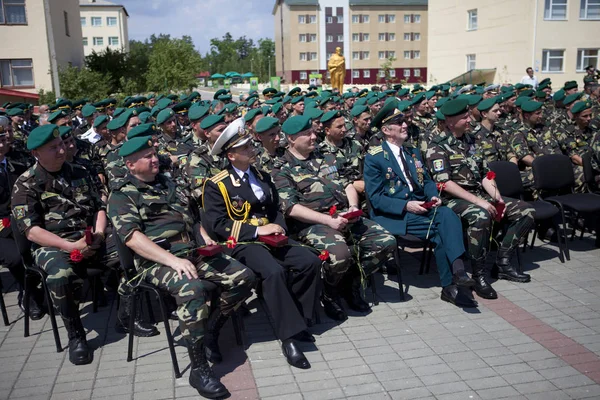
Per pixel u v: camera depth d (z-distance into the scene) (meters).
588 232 6.83
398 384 3.60
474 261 5.00
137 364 3.98
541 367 3.73
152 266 3.89
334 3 57.09
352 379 3.68
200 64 31.48
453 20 29.88
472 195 5.19
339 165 5.52
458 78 27.97
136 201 3.97
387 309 4.80
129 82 30.09
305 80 58.28
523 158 6.73
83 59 32.44
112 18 65.19
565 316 4.49
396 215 5.09
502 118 7.91
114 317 4.83
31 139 4.28
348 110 11.35
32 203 4.32
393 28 58.19
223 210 4.29
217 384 3.52
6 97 21.38
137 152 3.96
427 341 4.17
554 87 24.98
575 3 24.23
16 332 4.59
